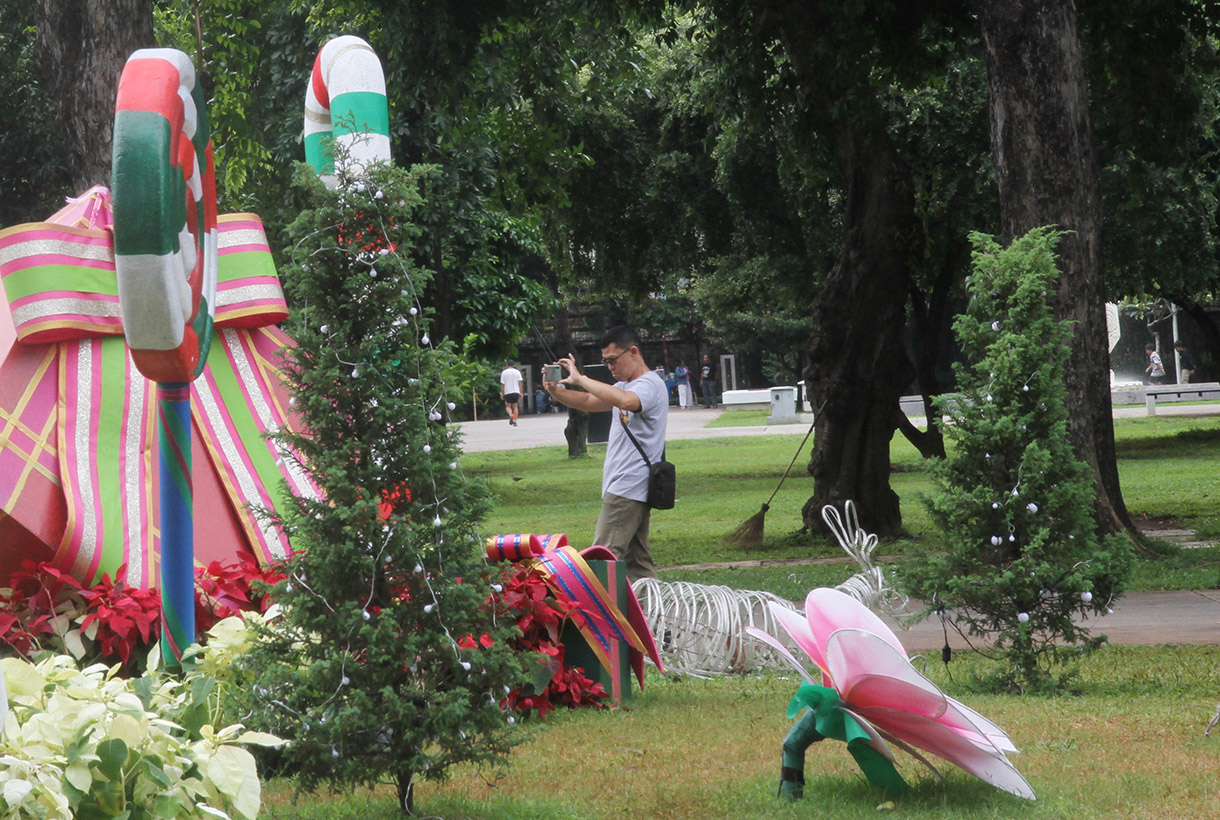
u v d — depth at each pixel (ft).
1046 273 26.76
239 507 25.81
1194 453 96.37
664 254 93.81
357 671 16.08
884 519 59.41
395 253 16.81
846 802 17.22
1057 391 26.45
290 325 16.83
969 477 26.91
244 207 77.46
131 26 44.50
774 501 78.59
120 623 21.30
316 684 16.01
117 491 24.21
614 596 26.71
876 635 16.75
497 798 17.84
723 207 90.68
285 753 15.85
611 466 32.53
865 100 54.44
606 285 97.40
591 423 150.10
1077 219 46.44
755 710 24.94
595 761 20.52
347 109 29.45
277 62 70.59
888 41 58.29
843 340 59.41
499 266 98.99
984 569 26.27
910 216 59.21
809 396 60.90
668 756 20.72
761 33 56.80
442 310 77.25
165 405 18.24
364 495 16.25
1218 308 204.95
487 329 94.63
